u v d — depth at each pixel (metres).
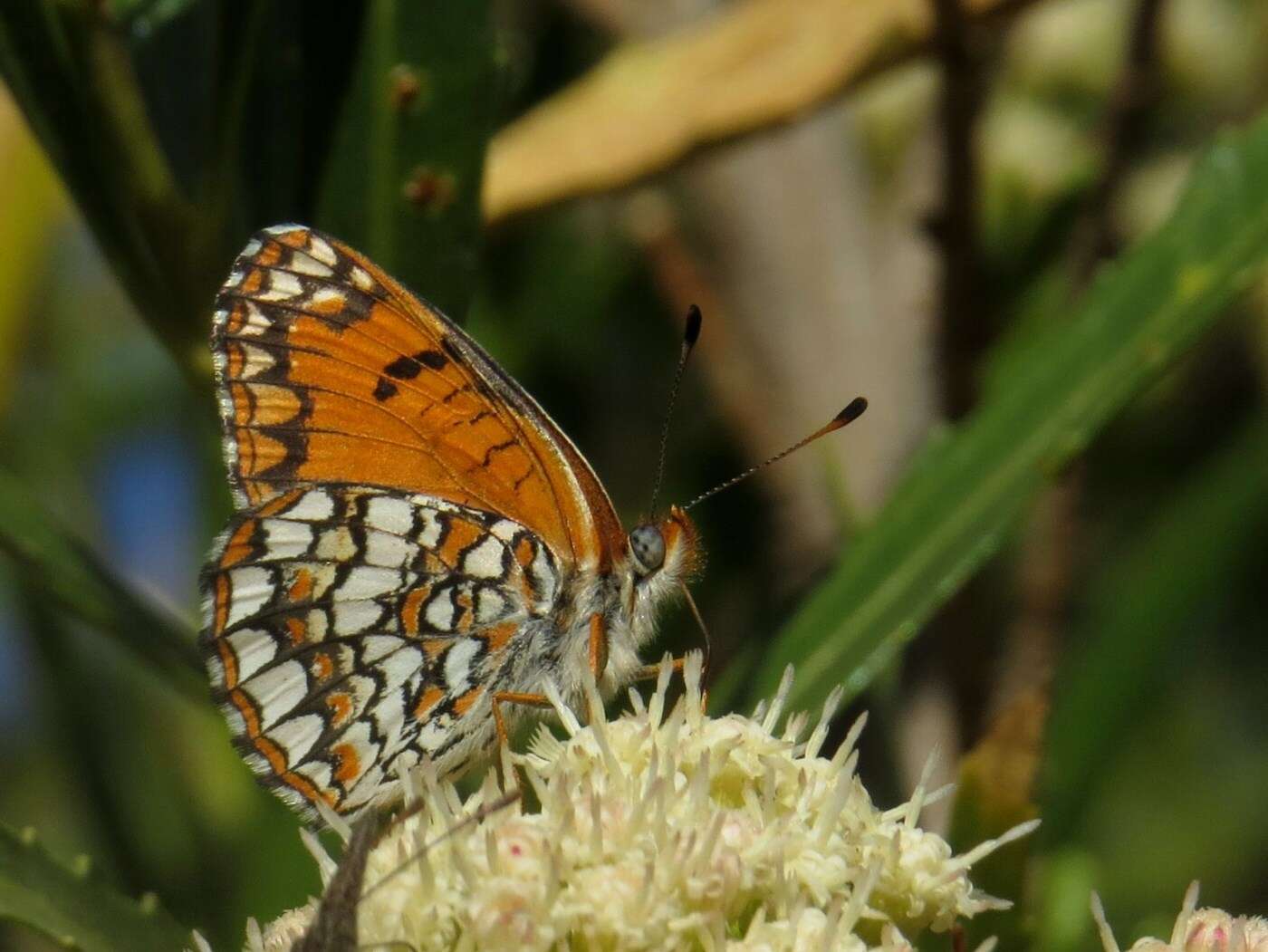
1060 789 0.26
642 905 0.24
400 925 0.24
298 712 0.25
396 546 0.25
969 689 0.26
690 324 0.26
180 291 0.25
